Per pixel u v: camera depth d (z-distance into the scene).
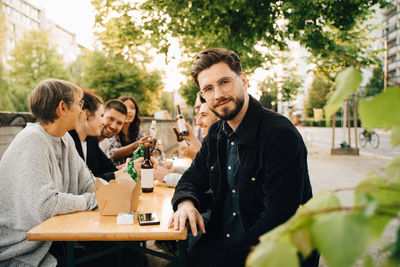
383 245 0.33
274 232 0.34
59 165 1.87
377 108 0.30
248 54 5.65
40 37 25.95
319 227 0.29
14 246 1.46
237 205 1.65
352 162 9.09
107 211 1.55
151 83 22.89
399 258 0.29
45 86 1.69
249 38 4.82
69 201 1.57
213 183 1.74
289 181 1.32
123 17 5.00
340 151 11.18
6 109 19.03
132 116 3.91
